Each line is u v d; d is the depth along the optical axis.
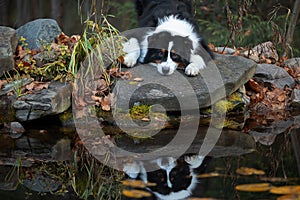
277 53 8.30
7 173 4.66
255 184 4.17
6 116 5.70
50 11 13.23
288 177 4.40
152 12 7.02
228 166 4.70
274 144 5.38
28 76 6.12
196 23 7.02
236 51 7.54
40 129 5.73
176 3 7.12
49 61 6.34
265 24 9.75
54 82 6.04
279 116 6.35
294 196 3.89
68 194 4.23
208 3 10.45
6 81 6.03
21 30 7.36
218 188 4.18
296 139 5.55
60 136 5.55
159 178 4.41
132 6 11.01
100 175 4.59
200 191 4.13
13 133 5.61
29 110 5.65
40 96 5.68
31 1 12.95
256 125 5.99
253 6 10.49
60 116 5.83
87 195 4.21
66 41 7.03
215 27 9.82
